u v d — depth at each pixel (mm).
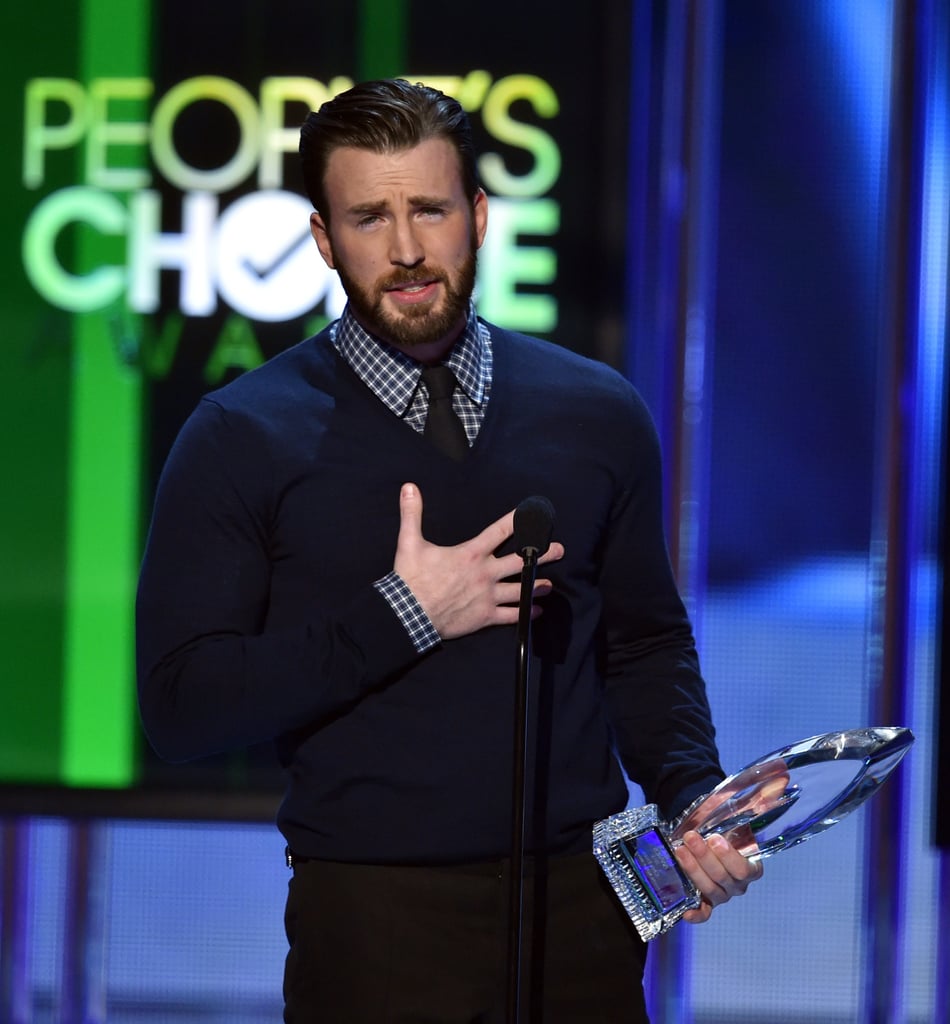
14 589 11750
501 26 11648
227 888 13195
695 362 11750
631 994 6637
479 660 6438
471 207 6566
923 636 12203
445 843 6324
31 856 12258
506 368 7035
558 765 6520
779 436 12180
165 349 11758
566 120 11641
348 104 6461
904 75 11711
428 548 6332
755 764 6398
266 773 11703
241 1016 12992
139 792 11664
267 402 6711
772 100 12047
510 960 5648
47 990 13156
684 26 11758
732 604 12289
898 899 11914
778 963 12984
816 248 12102
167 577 6531
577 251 11656
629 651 7285
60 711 11750
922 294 11859
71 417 11758
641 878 6371
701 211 11789
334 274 11750
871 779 6332
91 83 11766
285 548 6594
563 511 6746
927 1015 13086
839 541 12203
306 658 6242
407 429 6668
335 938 6371
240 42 11750
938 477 11734
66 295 11758
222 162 11758
